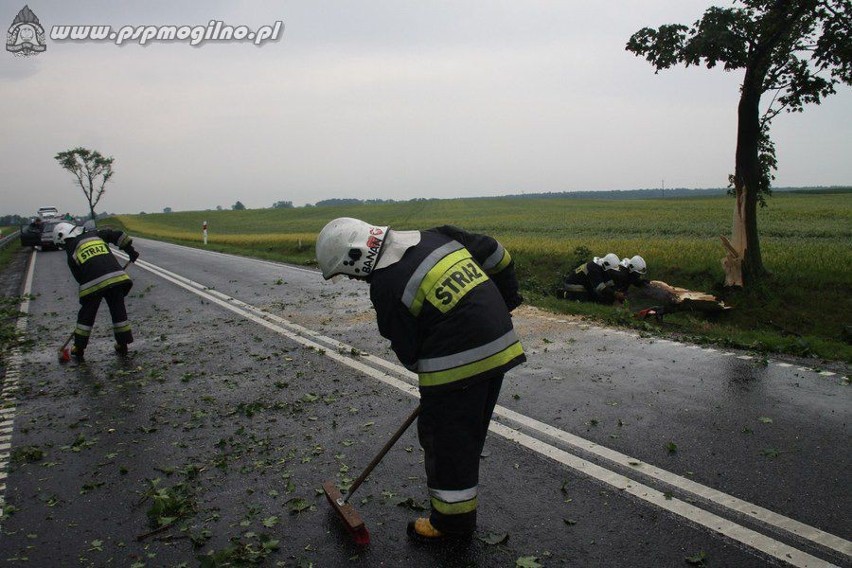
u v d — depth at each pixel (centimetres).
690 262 1316
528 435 450
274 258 2162
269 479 402
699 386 555
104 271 753
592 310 939
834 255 1262
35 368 728
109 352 792
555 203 6619
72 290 1434
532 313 948
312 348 762
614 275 1048
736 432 443
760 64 1036
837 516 323
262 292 1291
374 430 478
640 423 467
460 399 286
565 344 739
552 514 338
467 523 301
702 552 295
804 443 419
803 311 1003
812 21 1007
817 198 4947
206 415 534
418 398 550
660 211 3941
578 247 1470
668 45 1081
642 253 1455
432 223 3638
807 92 1027
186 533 340
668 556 294
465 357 280
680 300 1017
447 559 301
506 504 351
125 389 625
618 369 621
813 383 555
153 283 1501
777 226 2273
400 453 432
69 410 570
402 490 376
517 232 2605
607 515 334
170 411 551
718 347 705
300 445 455
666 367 624
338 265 298
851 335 898
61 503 385
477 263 322
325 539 326
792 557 289
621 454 411
